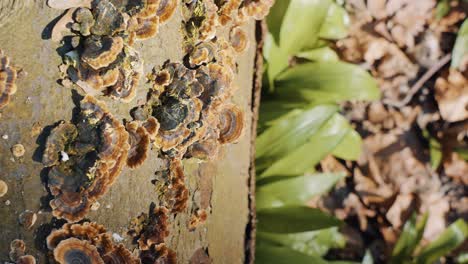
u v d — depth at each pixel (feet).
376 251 2.53
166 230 1.62
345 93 2.27
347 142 2.48
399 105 2.56
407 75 2.56
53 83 1.45
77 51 1.44
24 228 1.44
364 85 2.28
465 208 2.54
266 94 2.29
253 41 2.00
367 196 2.55
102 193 1.48
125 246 1.59
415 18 2.54
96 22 1.44
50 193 1.46
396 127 2.56
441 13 2.53
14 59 1.42
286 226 2.19
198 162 1.72
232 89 1.80
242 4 1.83
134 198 1.59
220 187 1.84
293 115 2.22
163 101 1.60
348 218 2.56
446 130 2.56
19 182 1.43
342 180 2.57
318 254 2.44
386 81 2.56
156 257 1.62
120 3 1.49
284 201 2.24
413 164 2.54
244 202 2.00
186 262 1.74
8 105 1.42
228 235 1.93
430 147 2.54
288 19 2.15
